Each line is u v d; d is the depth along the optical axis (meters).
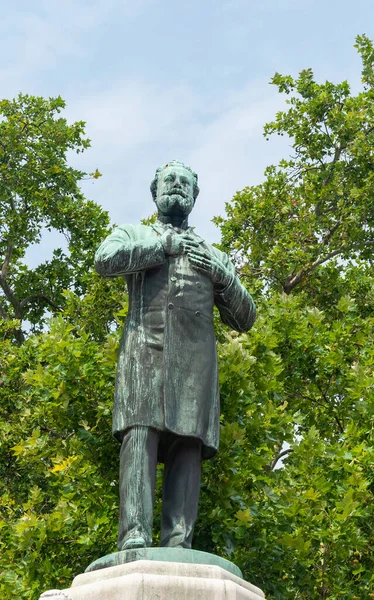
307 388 12.05
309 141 18.17
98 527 9.16
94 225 19.27
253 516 8.98
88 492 9.25
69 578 9.24
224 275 5.99
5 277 19.44
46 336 10.37
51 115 20.03
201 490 8.80
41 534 9.30
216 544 8.87
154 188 6.46
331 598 9.91
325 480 9.80
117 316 10.00
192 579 4.86
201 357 5.72
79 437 9.26
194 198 6.51
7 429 12.77
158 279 5.83
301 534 9.44
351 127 17.66
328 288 16.69
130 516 5.34
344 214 17.06
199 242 6.16
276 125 18.30
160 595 4.77
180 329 5.71
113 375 9.55
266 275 16.45
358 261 17.48
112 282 14.53
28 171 19.22
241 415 9.27
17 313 19.23
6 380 13.79
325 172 17.80
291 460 10.94
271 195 17.53
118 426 5.57
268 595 9.36
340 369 11.84
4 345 14.48
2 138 19.11
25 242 19.69
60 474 9.47
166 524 5.57
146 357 5.64
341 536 9.36
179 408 5.56
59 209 18.98
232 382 9.17
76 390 9.51
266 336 9.97
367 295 15.89
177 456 5.67
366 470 9.92
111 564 5.16
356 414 11.04
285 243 16.38
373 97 18.16
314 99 18.02
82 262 19.47
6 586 9.46
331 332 11.98
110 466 9.38
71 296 14.81
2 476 13.35
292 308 12.14
